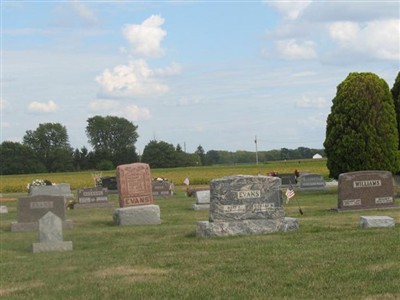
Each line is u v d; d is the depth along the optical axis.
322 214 22.31
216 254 13.81
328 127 34.19
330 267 11.59
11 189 70.06
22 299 10.57
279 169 81.12
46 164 122.38
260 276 11.18
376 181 23.45
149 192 25.06
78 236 18.97
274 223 17.22
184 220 23.44
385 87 33.47
